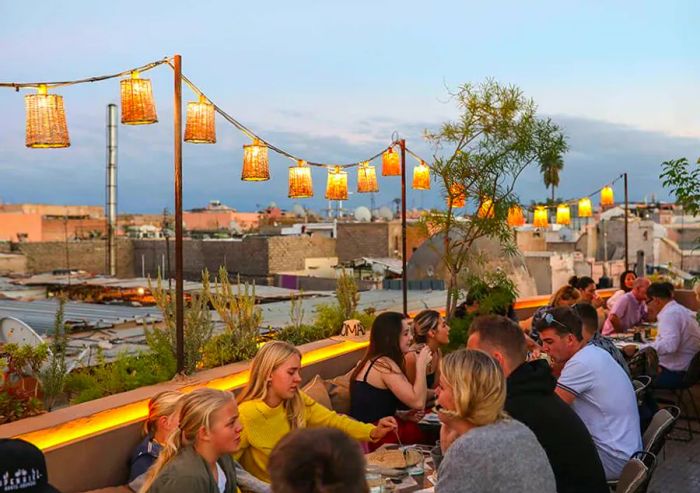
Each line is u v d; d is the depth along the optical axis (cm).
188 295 1148
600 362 398
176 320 487
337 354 632
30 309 1248
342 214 5391
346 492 153
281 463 156
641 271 2544
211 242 3534
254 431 393
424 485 354
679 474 585
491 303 800
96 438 367
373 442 487
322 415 448
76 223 5169
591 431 394
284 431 404
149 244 3788
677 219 5031
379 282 2262
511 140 787
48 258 3553
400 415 518
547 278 2564
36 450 223
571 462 300
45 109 426
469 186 805
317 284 2811
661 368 695
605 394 392
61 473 348
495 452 237
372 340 526
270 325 869
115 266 3647
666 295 718
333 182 731
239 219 6588
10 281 2088
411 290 1602
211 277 3400
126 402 407
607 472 391
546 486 240
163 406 372
